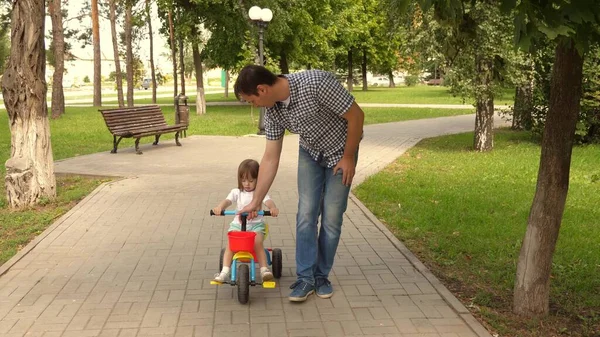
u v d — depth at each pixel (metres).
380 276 5.21
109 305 4.55
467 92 12.49
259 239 4.74
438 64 12.62
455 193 8.90
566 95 3.88
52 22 26.75
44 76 8.12
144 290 4.88
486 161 12.46
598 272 5.37
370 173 10.94
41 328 4.13
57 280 5.14
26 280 5.14
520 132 18.67
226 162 12.12
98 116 27.12
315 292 4.76
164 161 12.27
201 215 7.52
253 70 4.01
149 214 7.58
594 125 15.10
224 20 26.44
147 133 13.66
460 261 5.68
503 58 9.73
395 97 44.38
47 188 8.19
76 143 16.09
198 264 5.57
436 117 25.62
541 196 4.13
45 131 8.15
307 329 4.11
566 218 7.41
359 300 4.64
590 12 2.57
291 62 32.41
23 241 6.42
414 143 15.89
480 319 4.28
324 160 4.45
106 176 10.38
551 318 4.29
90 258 5.77
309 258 4.62
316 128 4.25
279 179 10.18
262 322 4.22
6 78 7.89
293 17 28.28
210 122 22.77
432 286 4.95
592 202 8.40
